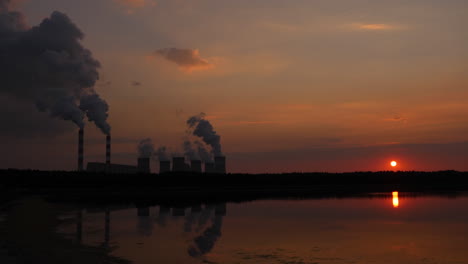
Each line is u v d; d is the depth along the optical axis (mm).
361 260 19203
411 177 118062
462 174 122062
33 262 18703
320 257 19812
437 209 42750
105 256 19906
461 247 22219
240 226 30719
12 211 42156
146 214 39094
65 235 26203
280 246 22500
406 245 22875
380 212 40250
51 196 67938
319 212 40750
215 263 18562
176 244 23047
